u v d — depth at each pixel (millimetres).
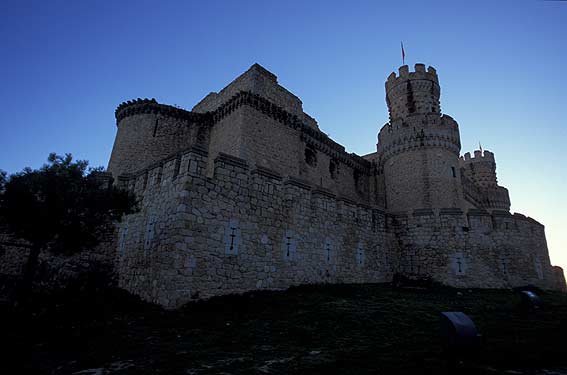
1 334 9336
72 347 8602
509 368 6672
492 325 10828
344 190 35906
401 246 23766
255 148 26125
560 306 14781
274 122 28578
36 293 14117
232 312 12000
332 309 12758
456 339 7195
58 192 12461
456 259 22000
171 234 13242
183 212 13148
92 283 15859
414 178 32625
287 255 16594
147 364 7352
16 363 7410
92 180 14031
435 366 6793
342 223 20359
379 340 9320
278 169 27625
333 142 34969
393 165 34781
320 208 19219
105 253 17828
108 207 13797
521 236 23141
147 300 13438
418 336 9664
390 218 24297
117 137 29328
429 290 19156
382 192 36938
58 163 13398
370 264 21359
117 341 9055
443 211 23234
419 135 33594
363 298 15570
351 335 9828
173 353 8070
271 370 6871
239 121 26312
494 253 22125
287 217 17188
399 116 39188
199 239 13359
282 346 8742
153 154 27547
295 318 11531
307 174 30984
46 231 12758
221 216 14359
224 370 6891
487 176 56938
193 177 13852
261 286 15023
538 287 21969
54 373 6941
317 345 8844
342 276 19250
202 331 10016
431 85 39281
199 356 7832
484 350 7805
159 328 10266
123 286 15883
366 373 6500
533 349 7824
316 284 17312
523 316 12422
